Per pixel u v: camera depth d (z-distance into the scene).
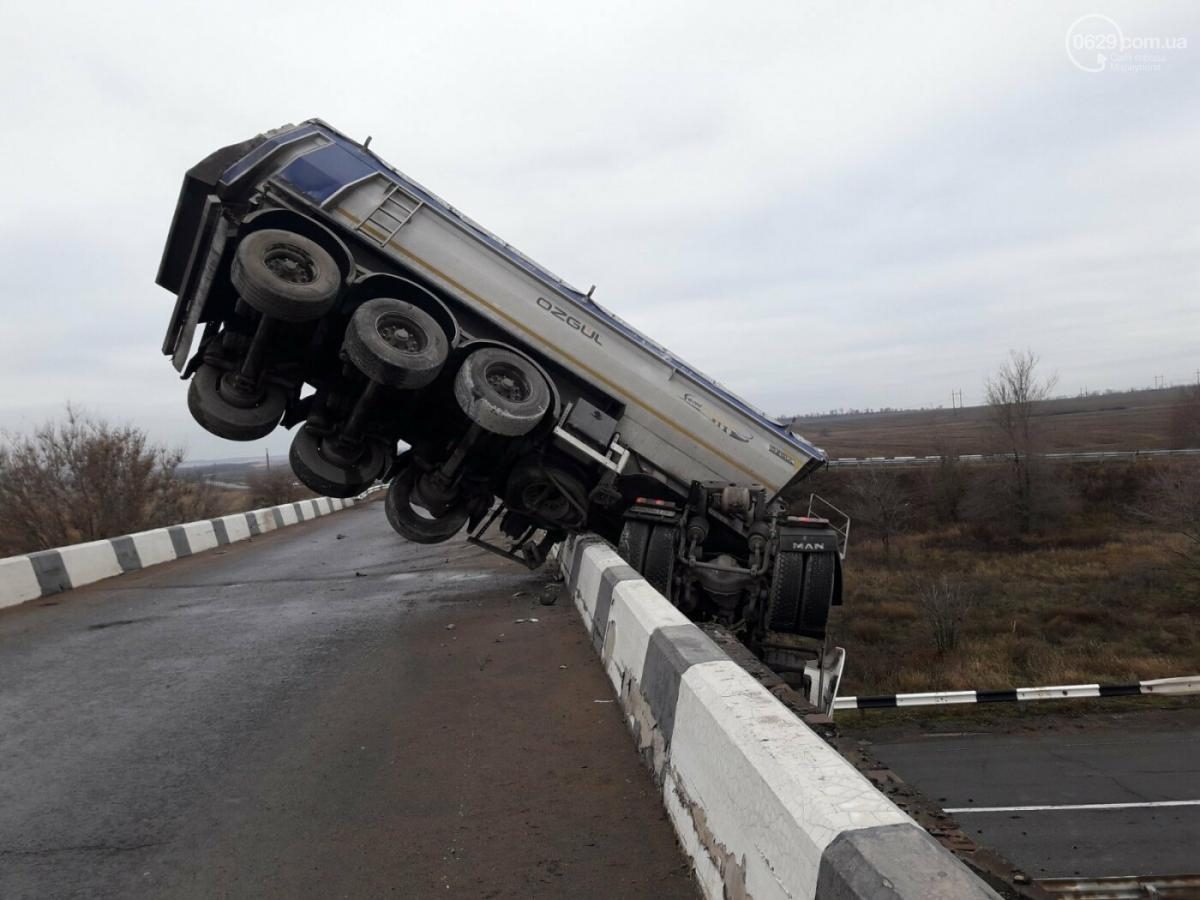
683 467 9.19
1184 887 9.08
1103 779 14.26
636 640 4.79
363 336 7.41
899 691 21.64
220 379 8.16
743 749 2.63
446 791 4.15
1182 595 29.61
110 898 3.22
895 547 41.09
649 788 4.02
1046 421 46.91
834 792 2.13
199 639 8.00
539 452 9.02
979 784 14.32
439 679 6.23
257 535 21.12
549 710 5.32
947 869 1.70
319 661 6.97
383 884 3.26
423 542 9.43
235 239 7.68
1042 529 41.19
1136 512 39.22
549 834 3.61
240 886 3.29
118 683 6.45
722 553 9.31
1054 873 10.97
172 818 3.95
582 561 8.04
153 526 21.30
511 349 8.41
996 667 23.00
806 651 8.86
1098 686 18.08
